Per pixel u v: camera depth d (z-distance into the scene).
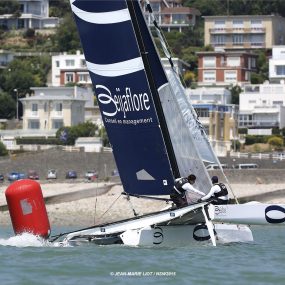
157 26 125.00
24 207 120.75
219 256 110.75
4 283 90.38
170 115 122.69
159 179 121.62
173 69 125.75
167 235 119.44
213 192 118.44
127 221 120.31
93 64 121.50
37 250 114.69
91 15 120.50
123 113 121.44
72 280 92.81
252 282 92.88
